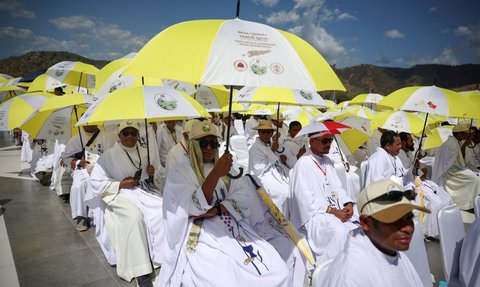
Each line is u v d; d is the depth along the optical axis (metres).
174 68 2.15
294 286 3.42
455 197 7.04
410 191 1.93
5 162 10.71
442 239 3.12
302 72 2.29
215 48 2.17
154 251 4.16
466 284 2.55
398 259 1.99
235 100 5.71
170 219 3.11
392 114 6.93
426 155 10.43
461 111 4.62
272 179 5.50
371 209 1.88
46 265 4.29
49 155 7.89
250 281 2.76
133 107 3.90
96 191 4.19
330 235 3.58
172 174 3.21
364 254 1.89
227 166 2.87
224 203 3.19
